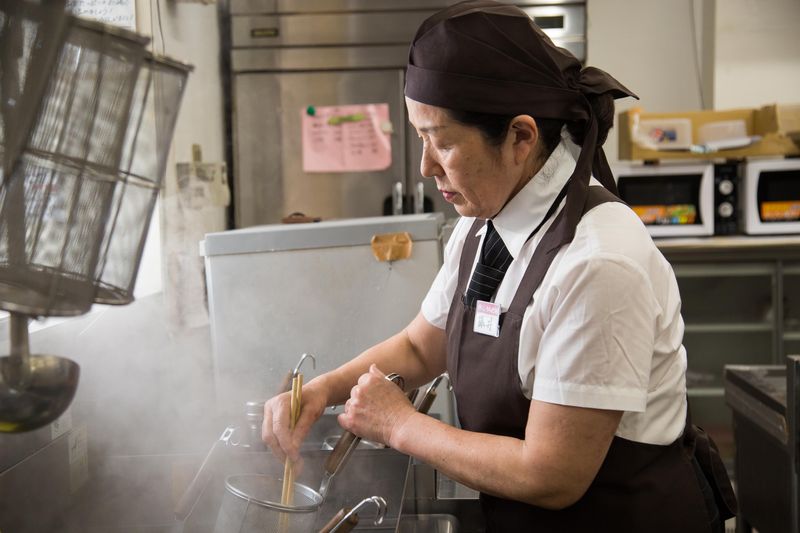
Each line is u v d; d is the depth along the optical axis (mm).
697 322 3615
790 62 3992
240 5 3529
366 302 1704
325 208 3648
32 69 615
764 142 3453
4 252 623
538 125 1050
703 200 3488
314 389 1253
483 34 981
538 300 1044
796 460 1687
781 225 3482
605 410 974
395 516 1105
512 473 1006
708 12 4023
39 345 1268
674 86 4094
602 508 1082
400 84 3570
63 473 1295
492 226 1166
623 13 4070
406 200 3643
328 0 3529
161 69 684
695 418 3654
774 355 3420
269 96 3586
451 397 1672
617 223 1034
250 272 1701
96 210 646
